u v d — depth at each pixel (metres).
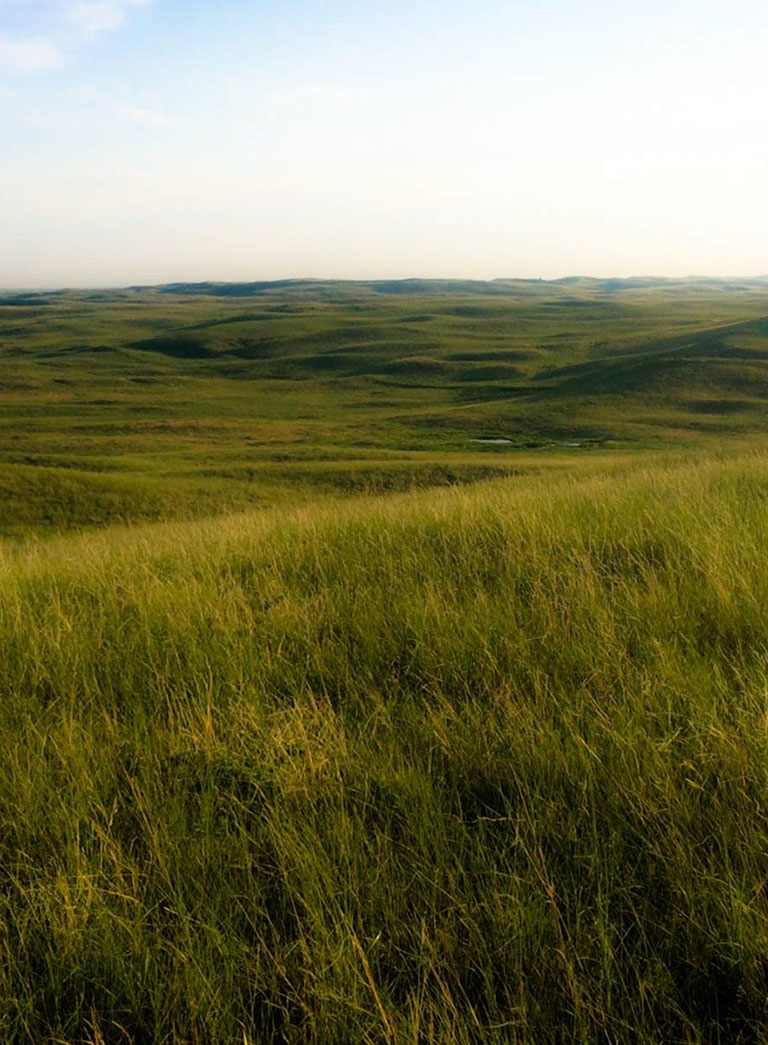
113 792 3.37
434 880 2.63
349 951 2.36
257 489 49.19
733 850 2.70
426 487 48.56
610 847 2.77
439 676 4.27
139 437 83.00
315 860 2.72
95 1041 2.21
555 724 3.62
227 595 5.95
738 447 34.88
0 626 5.55
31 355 169.12
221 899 2.66
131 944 2.48
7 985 2.38
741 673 3.92
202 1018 2.23
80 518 41.66
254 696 4.18
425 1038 2.16
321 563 6.96
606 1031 2.15
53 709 4.23
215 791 3.27
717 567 5.45
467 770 3.34
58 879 2.69
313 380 135.00
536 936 2.41
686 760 3.10
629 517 7.61
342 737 3.57
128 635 5.32
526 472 49.19
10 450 74.19
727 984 2.32
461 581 6.05
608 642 4.41
